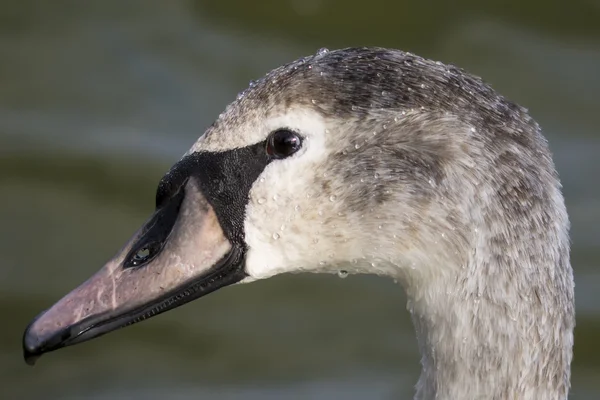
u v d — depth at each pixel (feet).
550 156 21.50
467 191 21.01
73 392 36.96
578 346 39.11
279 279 41.39
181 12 52.90
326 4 52.34
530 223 20.89
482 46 50.70
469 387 21.66
